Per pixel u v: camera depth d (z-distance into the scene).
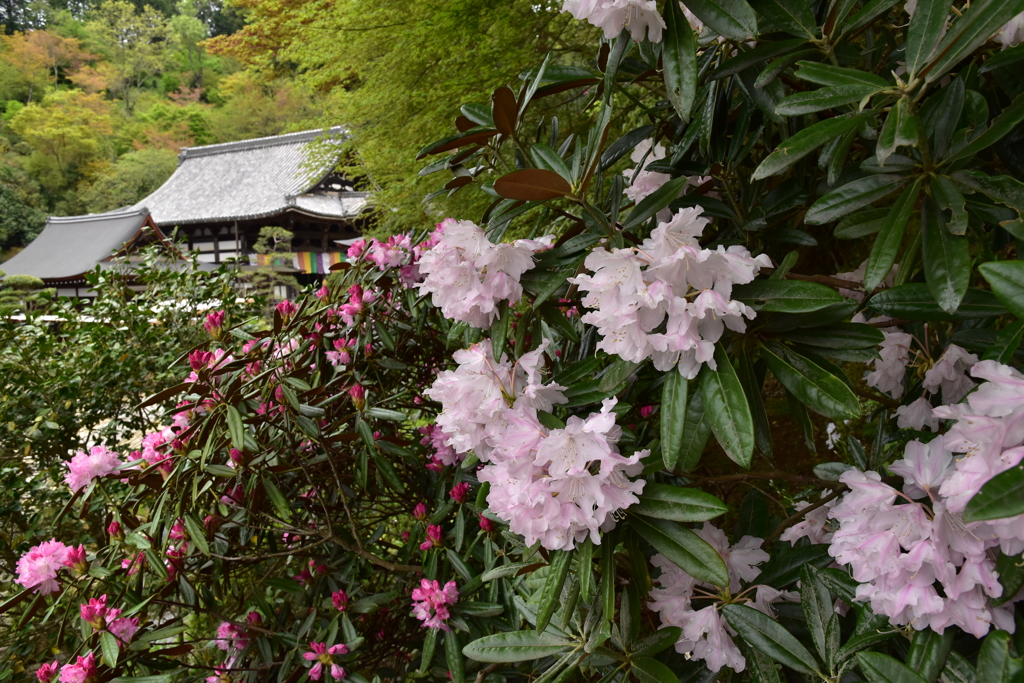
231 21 41.91
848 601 0.86
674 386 0.79
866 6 0.80
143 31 36.31
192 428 1.46
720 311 0.71
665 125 1.22
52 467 2.52
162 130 32.06
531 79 1.11
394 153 4.39
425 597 1.36
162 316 3.13
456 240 0.90
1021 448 0.60
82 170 29.44
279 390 1.51
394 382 1.79
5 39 32.19
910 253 0.91
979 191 0.75
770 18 0.82
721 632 0.88
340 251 21.48
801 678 0.95
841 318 0.78
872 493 0.72
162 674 1.30
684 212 0.72
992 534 0.64
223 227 21.34
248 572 2.04
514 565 1.11
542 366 0.98
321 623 1.64
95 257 20.89
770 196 1.13
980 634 0.67
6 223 26.14
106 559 1.49
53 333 2.82
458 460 1.56
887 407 1.31
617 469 0.77
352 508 1.84
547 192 0.87
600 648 0.91
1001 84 0.87
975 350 0.94
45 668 1.33
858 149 1.14
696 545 0.78
